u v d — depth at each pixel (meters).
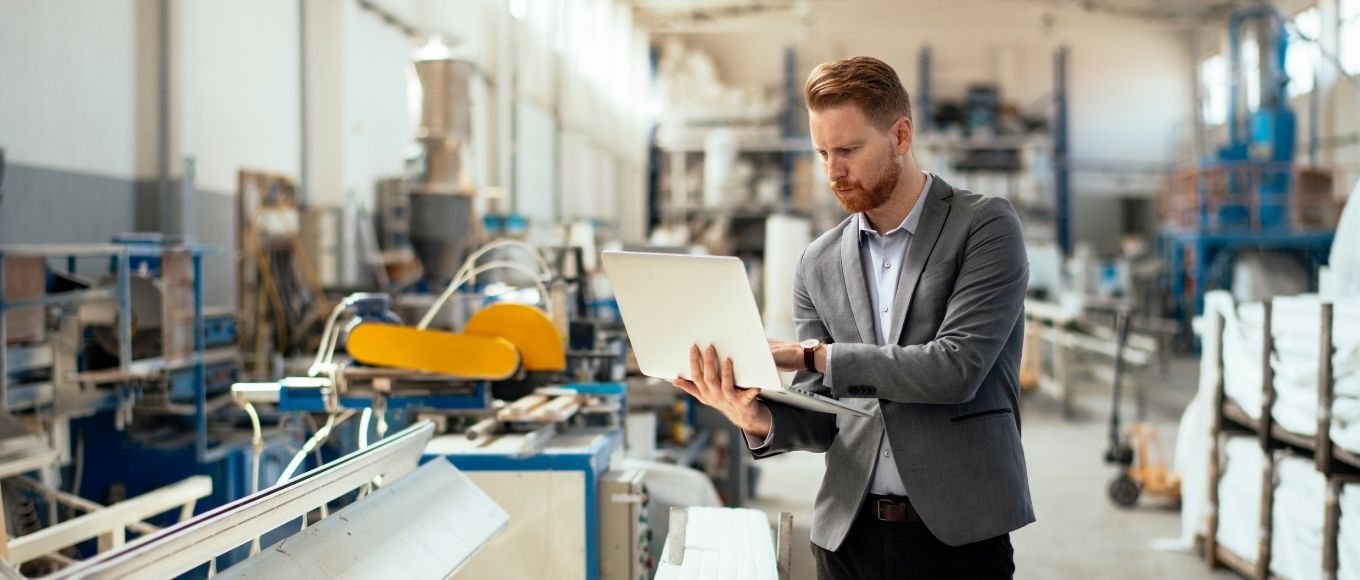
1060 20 16.58
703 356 1.49
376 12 7.30
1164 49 17.11
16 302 3.07
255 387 2.60
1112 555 4.15
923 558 1.63
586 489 2.60
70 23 4.54
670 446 4.85
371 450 1.83
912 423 1.59
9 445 2.76
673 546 1.97
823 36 17.17
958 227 1.57
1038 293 12.27
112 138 4.87
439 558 1.80
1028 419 7.74
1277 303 3.43
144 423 4.12
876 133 1.50
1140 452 5.18
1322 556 3.11
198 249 3.82
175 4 5.11
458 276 2.80
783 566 1.85
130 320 3.56
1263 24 11.83
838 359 1.50
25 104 4.24
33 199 4.28
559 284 3.03
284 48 6.34
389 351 2.57
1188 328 12.99
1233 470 3.84
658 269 1.45
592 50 13.46
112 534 2.41
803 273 1.78
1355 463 2.91
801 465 5.94
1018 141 15.42
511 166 9.86
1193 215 12.29
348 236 6.40
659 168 16.78
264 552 1.50
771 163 16.19
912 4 16.19
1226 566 3.96
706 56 16.89
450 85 5.36
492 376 2.56
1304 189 11.54
